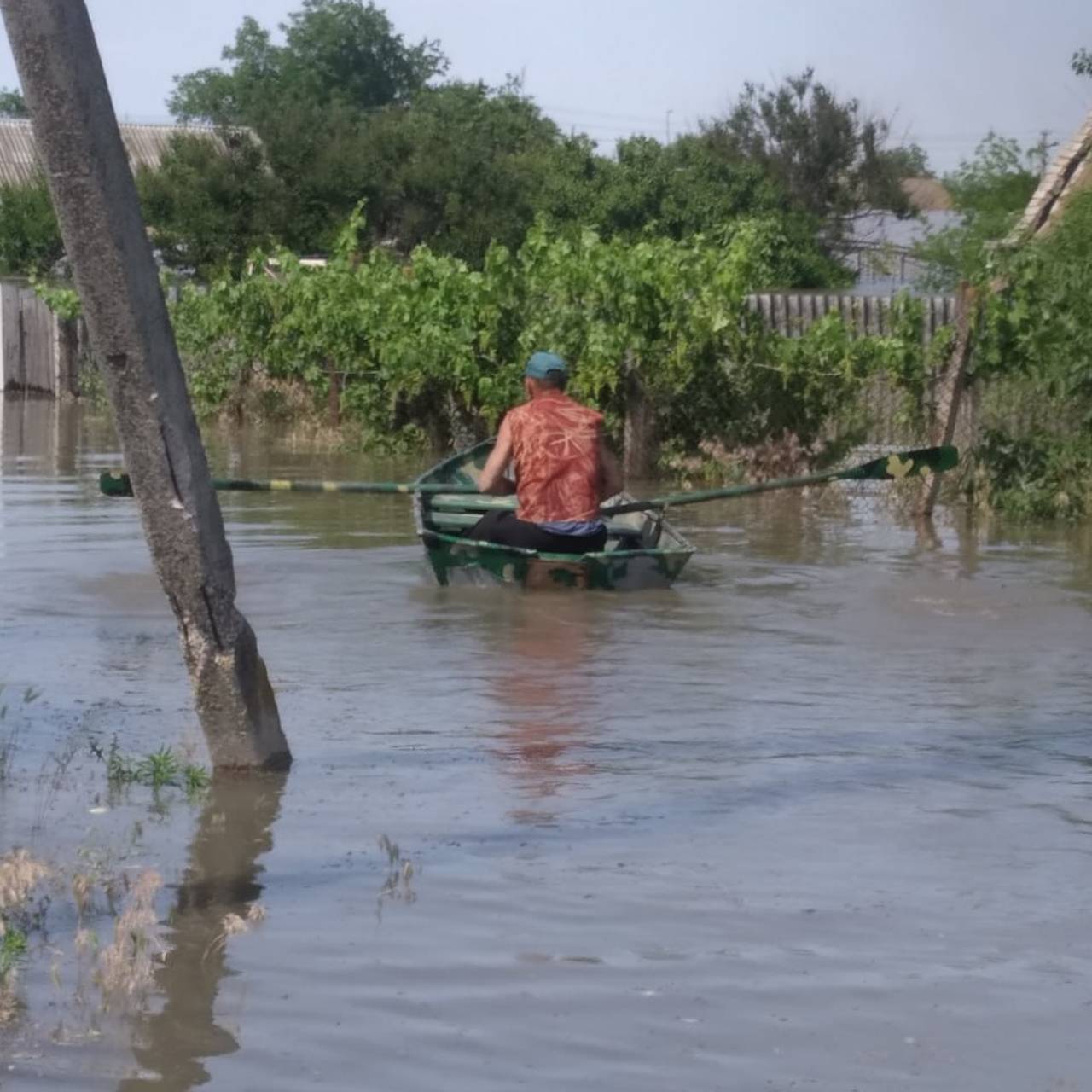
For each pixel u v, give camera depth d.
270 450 21.25
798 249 45.22
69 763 6.62
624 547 12.06
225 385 25.22
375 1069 4.00
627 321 17.59
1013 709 7.67
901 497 15.84
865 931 4.90
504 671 8.38
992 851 5.62
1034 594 10.81
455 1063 4.04
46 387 30.23
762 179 46.59
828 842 5.71
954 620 9.86
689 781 6.43
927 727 7.32
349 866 5.43
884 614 10.02
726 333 17.69
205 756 6.73
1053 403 15.59
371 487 10.89
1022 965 4.66
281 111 42.00
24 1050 4.09
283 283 23.69
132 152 52.00
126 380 6.24
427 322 19.09
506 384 18.47
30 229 41.81
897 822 5.94
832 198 54.62
